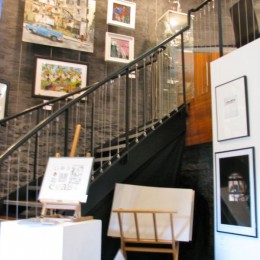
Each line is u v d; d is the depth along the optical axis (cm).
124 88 625
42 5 578
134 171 410
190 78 559
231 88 352
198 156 480
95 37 625
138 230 376
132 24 652
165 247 432
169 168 452
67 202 286
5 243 261
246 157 322
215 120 372
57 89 570
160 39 668
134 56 647
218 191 354
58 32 584
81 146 568
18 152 521
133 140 449
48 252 241
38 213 398
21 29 566
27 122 540
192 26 646
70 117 568
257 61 324
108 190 382
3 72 541
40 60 566
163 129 447
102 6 644
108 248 403
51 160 319
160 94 576
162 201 401
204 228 446
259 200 300
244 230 311
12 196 448
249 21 418
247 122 326
